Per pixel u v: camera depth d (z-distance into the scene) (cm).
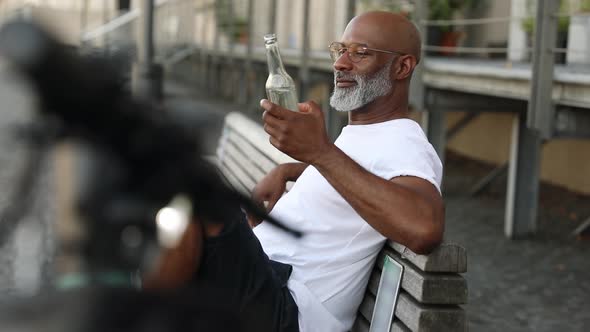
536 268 555
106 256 126
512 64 765
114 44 126
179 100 135
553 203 801
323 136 243
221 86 1669
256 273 232
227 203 148
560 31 786
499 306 473
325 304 267
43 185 120
